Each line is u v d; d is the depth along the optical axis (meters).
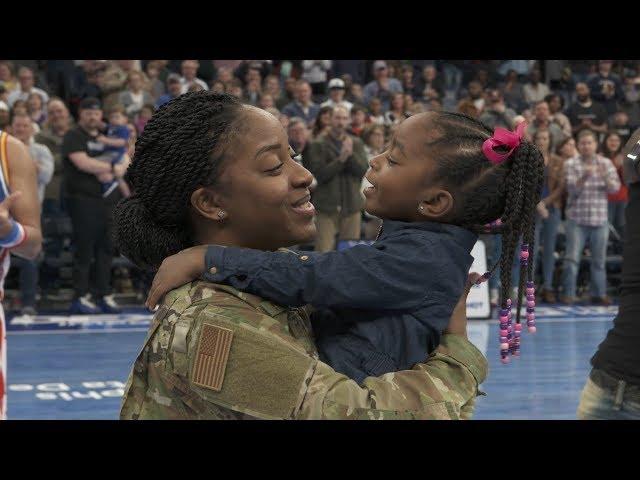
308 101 11.41
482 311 9.05
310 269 1.25
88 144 8.78
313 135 9.91
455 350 1.28
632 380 2.30
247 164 1.26
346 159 9.35
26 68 11.02
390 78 13.59
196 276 1.26
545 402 5.71
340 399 1.17
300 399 1.17
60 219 9.53
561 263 10.83
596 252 10.14
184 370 1.20
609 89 13.99
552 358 7.27
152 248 1.33
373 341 1.27
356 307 1.27
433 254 1.28
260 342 1.18
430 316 1.28
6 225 2.53
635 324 2.32
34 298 8.84
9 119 8.51
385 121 11.80
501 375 6.59
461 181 1.32
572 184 10.02
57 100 9.59
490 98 12.02
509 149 1.34
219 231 1.30
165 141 1.27
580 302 10.40
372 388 1.20
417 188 1.33
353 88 12.80
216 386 1.17
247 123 1.27
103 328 8.37
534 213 1.39
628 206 2.43
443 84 14.35
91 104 8.76
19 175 2.67
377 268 1.26
